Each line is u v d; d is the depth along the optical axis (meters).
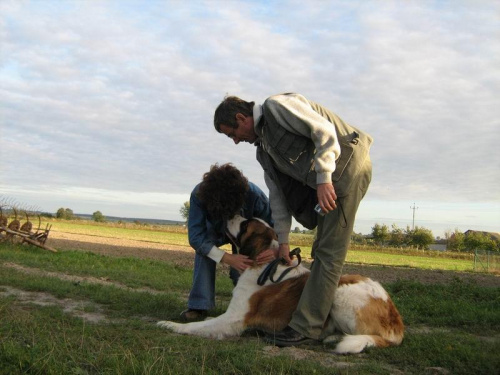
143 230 61.81
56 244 22.62
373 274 17.94
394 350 4.51
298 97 4.45
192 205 5.56
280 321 4.89
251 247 5.05
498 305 8.45
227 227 5.29
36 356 3.51
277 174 4.75
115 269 11.91
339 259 4.63
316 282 4.66
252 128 4.64
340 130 4.54
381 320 4.76
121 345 4.04
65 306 6.03
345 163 4.43
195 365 3.68
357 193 4.54
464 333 5.90
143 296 6.74
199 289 5.60
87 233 40.03
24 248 16.09
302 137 4.40
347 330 4.81
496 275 23.09
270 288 4.95
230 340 4.74
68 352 3.68
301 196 4.80
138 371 3.40
